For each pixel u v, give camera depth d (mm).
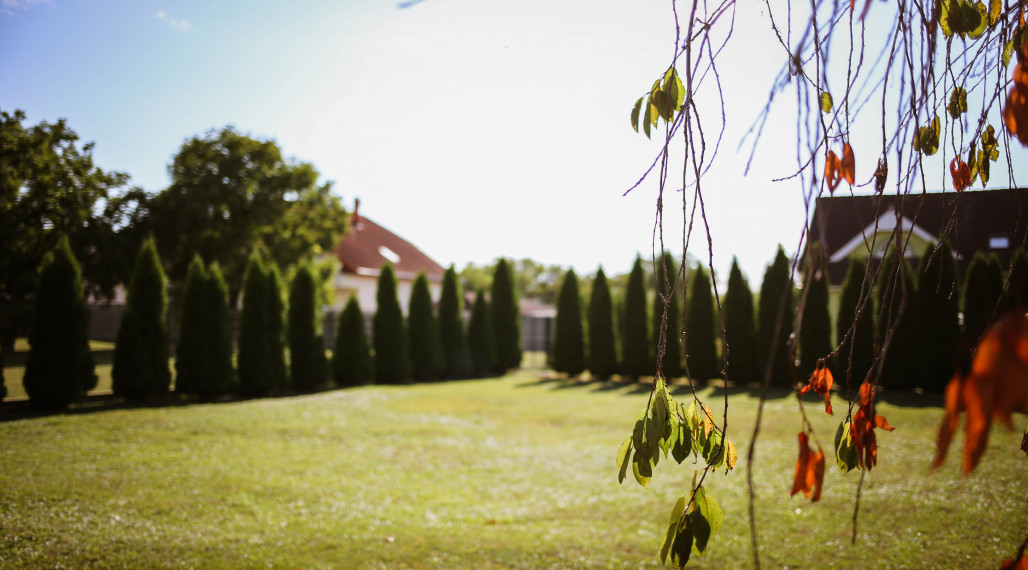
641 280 14703
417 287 15023
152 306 10031
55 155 19281
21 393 10336
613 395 11719
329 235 24625
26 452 6117
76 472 5395
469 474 5844
